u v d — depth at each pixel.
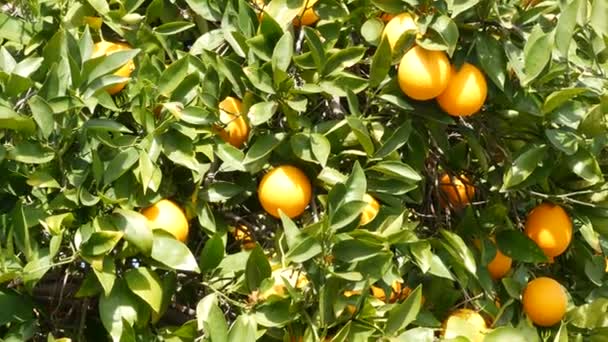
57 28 2.02
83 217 1.81
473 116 2.04
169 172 1.90
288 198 1.86
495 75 1.89
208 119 1.86
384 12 1.97
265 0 2.02
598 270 2.12
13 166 1.84
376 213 1.90
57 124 1.83
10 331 1.81
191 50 2.01
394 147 1.89
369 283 1.80
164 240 1.80
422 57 1.86
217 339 1.75
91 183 1.82
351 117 1.85
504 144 2.05
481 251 2.01
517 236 2.01
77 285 1.98
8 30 2.00
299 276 1.87
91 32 2.02
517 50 1.91
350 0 2.00
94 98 1.84
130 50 1.86
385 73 1.89
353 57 1.92
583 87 1.97
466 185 2.12
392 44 1.88
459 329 1.93
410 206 2.16
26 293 1.84
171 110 1.83
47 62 1.90
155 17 2.03
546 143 1.99
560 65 1.92
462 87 1.89
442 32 1.83
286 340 1.81
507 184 1.95
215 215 1.98
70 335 1.97
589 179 1.94
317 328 1.81
